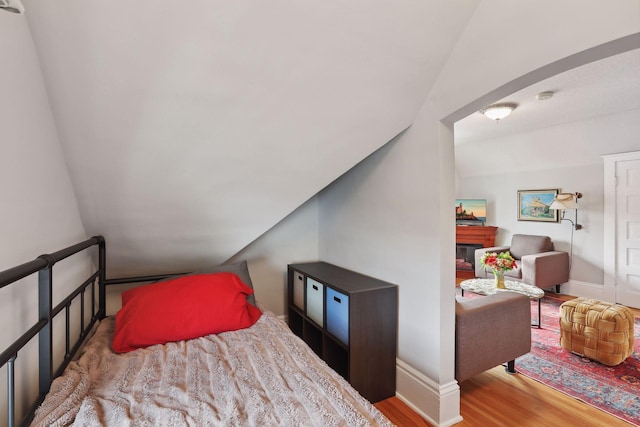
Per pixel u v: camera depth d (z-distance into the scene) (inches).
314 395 41.7
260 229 91.7
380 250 86.2
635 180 143.9
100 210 68.6
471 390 80.4
